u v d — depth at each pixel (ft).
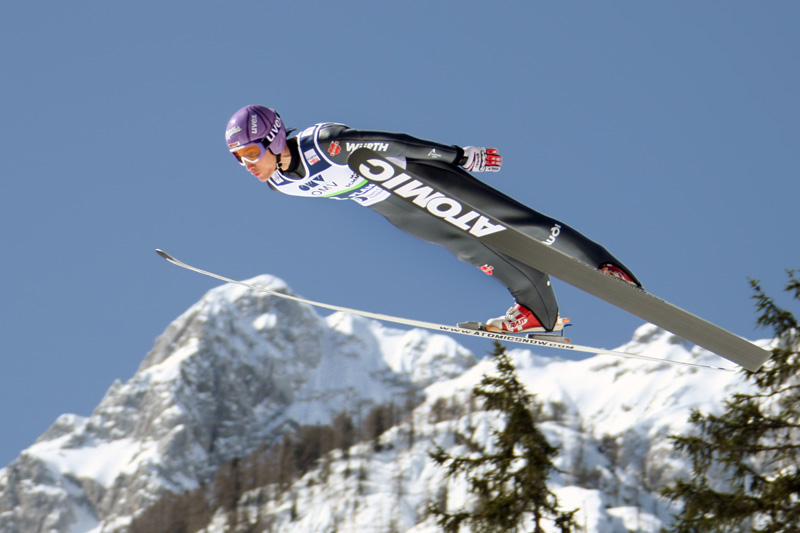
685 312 44.37
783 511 81.41
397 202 45.91
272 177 44.45
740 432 86.43
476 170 45.14
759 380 88.48
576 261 42.55
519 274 47.03
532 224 45.75
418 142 43.55
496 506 87.04
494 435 93.20
